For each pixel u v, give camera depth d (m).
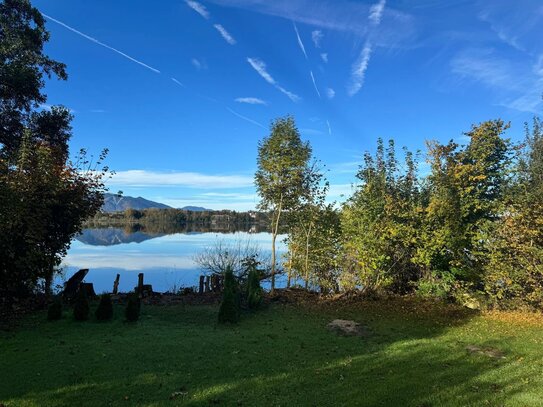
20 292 12.71
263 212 17.36
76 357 7.36
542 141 14.54
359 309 12.55
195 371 6.71
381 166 15.95
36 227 12.38
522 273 11.41
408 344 8.49
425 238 13.45
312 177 16.56
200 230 76.38
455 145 13.95
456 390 5.87
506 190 13.01
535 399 5.48
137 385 6.06
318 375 6.55
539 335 9.16
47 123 20.64
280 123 15.81
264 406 5.36
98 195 15.00
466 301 12.89
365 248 14.23
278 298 14.04
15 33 19.27
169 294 15.23
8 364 6.96
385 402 5.48
